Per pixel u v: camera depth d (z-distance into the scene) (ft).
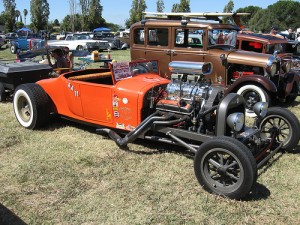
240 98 12.69
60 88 17.16
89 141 16.34
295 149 15.12
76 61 47.55
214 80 23.99
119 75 15.33
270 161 13.99
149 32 26.27
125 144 14.47
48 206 10.88
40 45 53.06
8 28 211.20
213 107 12.70
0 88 23.47
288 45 35.91
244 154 10.39
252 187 11.42
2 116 20.49
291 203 10.98
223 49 24.04
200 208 10.69
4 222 10.04
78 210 10.66
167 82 15.35
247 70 23.21
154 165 13.75
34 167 13.53
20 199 11.27
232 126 11.93
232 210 10.58
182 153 14.85
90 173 13.05
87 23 188.14
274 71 22.48
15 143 16.11
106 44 69.72
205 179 11.44
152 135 14.82
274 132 14.39
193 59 24.47
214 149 10.91
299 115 21.74
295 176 12.83
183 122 13.57
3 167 13.57
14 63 23.81
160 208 10.75
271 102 23.25
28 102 17.54
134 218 10.26
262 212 10.49
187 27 24.13
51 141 16.35
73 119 17.22
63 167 13.56
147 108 14.70
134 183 12.28
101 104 15.58
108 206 10.87
